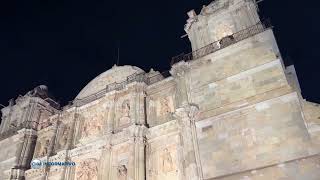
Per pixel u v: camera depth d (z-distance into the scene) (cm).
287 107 2703
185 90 3391
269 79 2959
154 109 3719
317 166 2328
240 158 2675
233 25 3809
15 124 4969
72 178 3681
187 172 2836
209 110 3108
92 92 4494
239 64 3250
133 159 3241
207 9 4172
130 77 4262
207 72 3406
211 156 2822
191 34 4097
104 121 3891
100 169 3447
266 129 2694
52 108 5194
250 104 2903
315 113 2586
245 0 3838
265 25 3425
